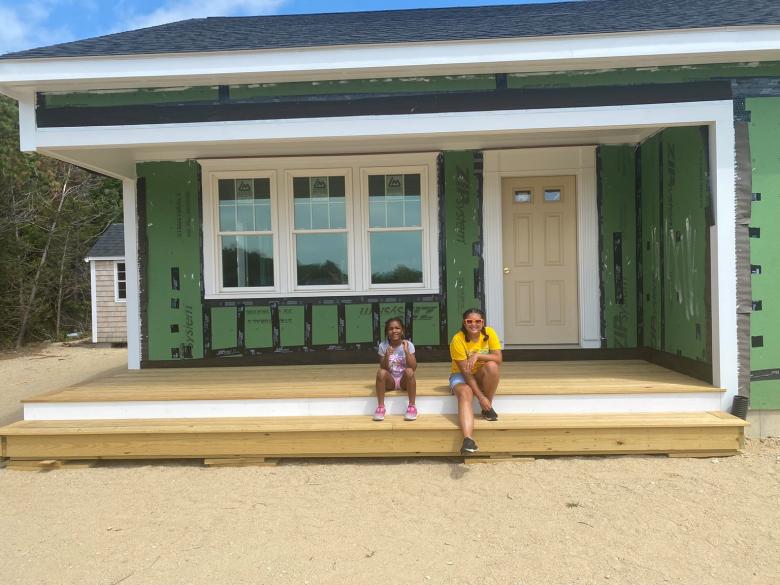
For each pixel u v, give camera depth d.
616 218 7.07
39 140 5.48
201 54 5.21
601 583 3.15
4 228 16.89
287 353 7.26
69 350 16.23
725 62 5.19
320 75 5.34
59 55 5.22
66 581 3.30
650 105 5.23
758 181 5.20
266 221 7.29
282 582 3.24
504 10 8.40
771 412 5.30
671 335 6.28
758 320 5.21
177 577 3.32
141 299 7.32
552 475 4.64
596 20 5.93
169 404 5.43
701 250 5.54
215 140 5.44
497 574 3.27
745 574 3.22
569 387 5.37
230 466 5.06
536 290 7.32
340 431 4.98
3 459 5.21
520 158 7.11
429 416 5.25
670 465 4.77
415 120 5.34
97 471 5.04
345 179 7.20
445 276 7.15
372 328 7.21
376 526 3.88
